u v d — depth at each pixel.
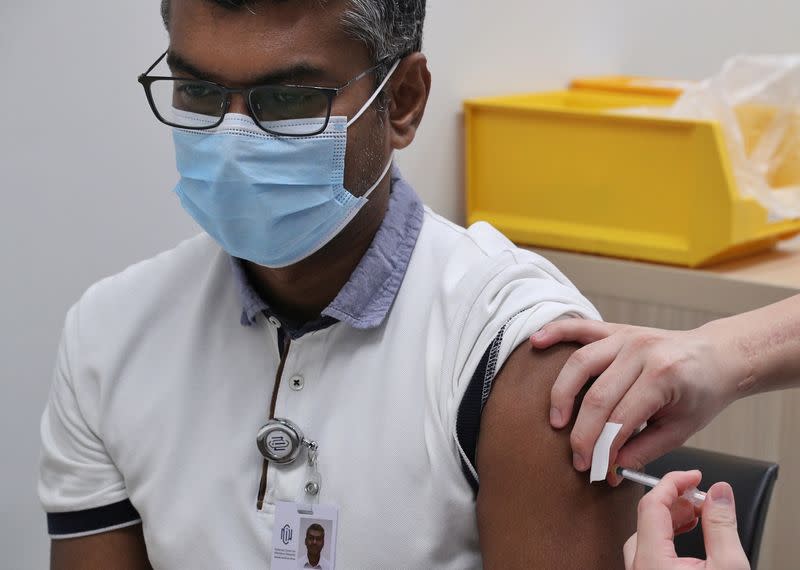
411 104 1.18
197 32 1.04
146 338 1.23
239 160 1.07
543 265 1.19
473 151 2.37
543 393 1.04
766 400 2.04
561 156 2.24
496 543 1.04
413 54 1.14
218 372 1.19
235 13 1.03
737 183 2.06
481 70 2.40
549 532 1.02
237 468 1.14
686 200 2.08
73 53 1.68
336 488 1.10
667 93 2.52
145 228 1.84
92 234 1.76
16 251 1.66
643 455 1.09
